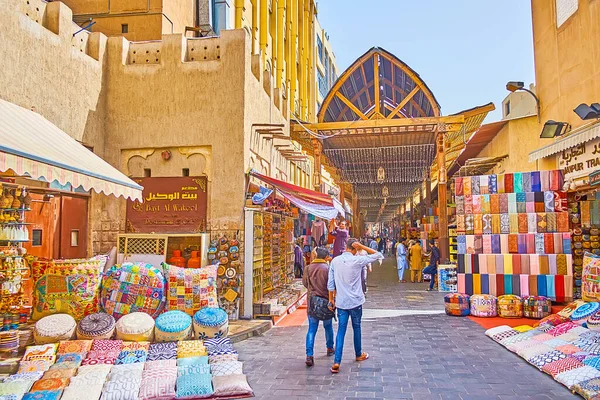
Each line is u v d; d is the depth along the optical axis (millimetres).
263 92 11281
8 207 6375
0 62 6750
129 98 9523
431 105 15289
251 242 8852
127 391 4766
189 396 4793
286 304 9734
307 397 4820
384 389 5023
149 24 11625
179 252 8680
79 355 5602
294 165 16391
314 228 15008
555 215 9961
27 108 7277
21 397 4527
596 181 8805
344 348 6828
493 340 7199
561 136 10758
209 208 9172
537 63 12805
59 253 8375
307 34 29312
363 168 20812
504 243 10070
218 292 8609
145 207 9312
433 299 11906
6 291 6242
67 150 6238
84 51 9094
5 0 6883
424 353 6488
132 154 9508
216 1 14484
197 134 9305
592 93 9508
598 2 9211
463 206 10344
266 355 6492
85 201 9164
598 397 4453
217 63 9359
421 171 21344
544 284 9805
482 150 20766
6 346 5738
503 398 4727
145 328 6309
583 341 5941
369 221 65812
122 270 7059
